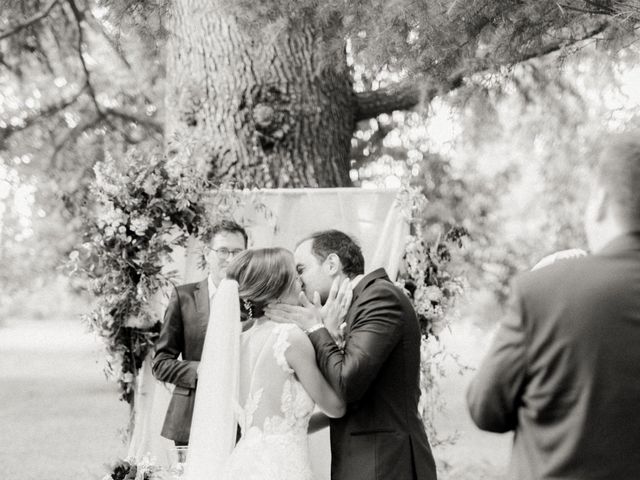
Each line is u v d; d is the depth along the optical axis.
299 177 5.82
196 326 4.82
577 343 2.00
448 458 10.48
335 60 5.08
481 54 4.90
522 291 2.11
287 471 3.40
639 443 1.96
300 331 3.50
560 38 5.04
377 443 3.35
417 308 5.26
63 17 8.97
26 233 10.11
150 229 4.96
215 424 3.54
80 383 21.61
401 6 4.25
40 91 9.68
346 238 3.74
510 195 10.67
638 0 4.42
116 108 10.02
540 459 2.03
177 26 6.03
